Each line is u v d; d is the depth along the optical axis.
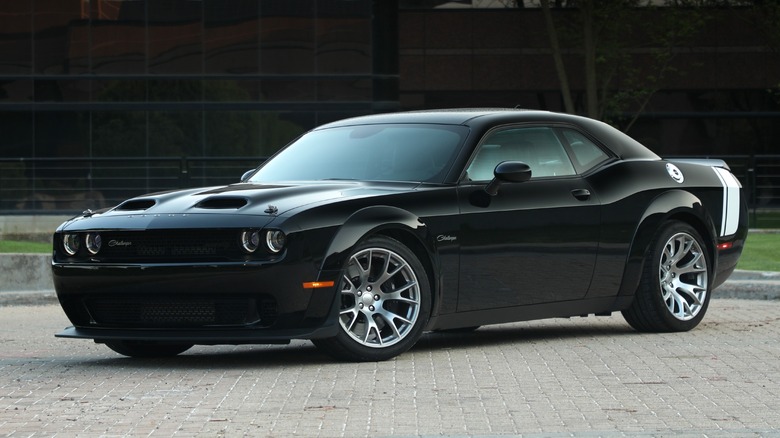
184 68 31.05
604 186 9.79
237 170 23.64
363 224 8.33
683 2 30.66
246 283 8.05
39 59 30.88
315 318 8.20
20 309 14.61
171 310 8.33
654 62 32.84
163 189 24.03
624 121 33.53
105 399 7.11
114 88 30.97
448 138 9.27
